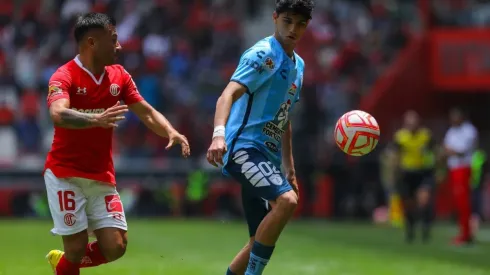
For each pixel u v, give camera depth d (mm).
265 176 25531
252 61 25547
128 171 83875
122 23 102500
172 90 93500
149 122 26719
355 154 27047
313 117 90000
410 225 61594
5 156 86000
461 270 42094
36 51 95688
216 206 84500
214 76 96562
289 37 25797
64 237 25672
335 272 40125
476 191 86062
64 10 103625
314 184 87062
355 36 108625
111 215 25859
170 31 101438
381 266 43375
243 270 27312
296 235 65250
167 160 85125
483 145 89562
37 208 81562
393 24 109438
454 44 94312
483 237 67125
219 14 106688
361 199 86688
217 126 24484
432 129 90438
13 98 89062
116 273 38219
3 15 102562
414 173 62531
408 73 94938
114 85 25891
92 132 25438
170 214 84375
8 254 47750
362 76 101125
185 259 45812
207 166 84875
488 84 92938
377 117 94375
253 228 27281
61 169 25438
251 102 26016
